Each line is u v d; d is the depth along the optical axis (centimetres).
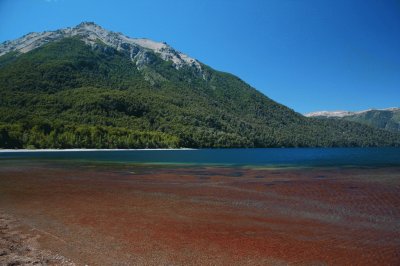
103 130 15875
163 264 1374
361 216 2189
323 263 1401
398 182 3847
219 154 12594
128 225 1947
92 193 3061
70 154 10838
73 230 1830
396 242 1661
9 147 12900
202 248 1565
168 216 2178
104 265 1349
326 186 3528
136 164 6719
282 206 2502
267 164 6969
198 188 3394
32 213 2231
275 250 1545
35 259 1380
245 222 2038
